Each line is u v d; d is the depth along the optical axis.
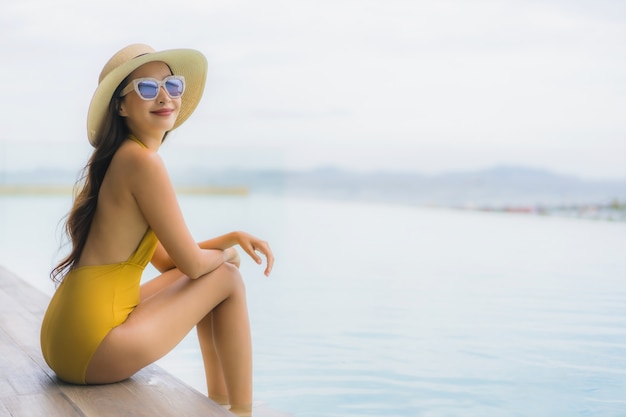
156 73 2.71
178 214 2.60
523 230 10.46
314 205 15.61
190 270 2.63
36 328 3.43
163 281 2.88
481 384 3.18
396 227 10.80
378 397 2.99
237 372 2.75
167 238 2.58
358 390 3.09
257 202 14.62
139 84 2.62
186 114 2.96
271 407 2.85
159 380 2.69
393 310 4.79
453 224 11.36
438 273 6.38
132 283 2.64
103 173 2.69
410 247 8.27
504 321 4.46
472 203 23.28
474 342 3.94
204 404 2.42
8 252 7.29
